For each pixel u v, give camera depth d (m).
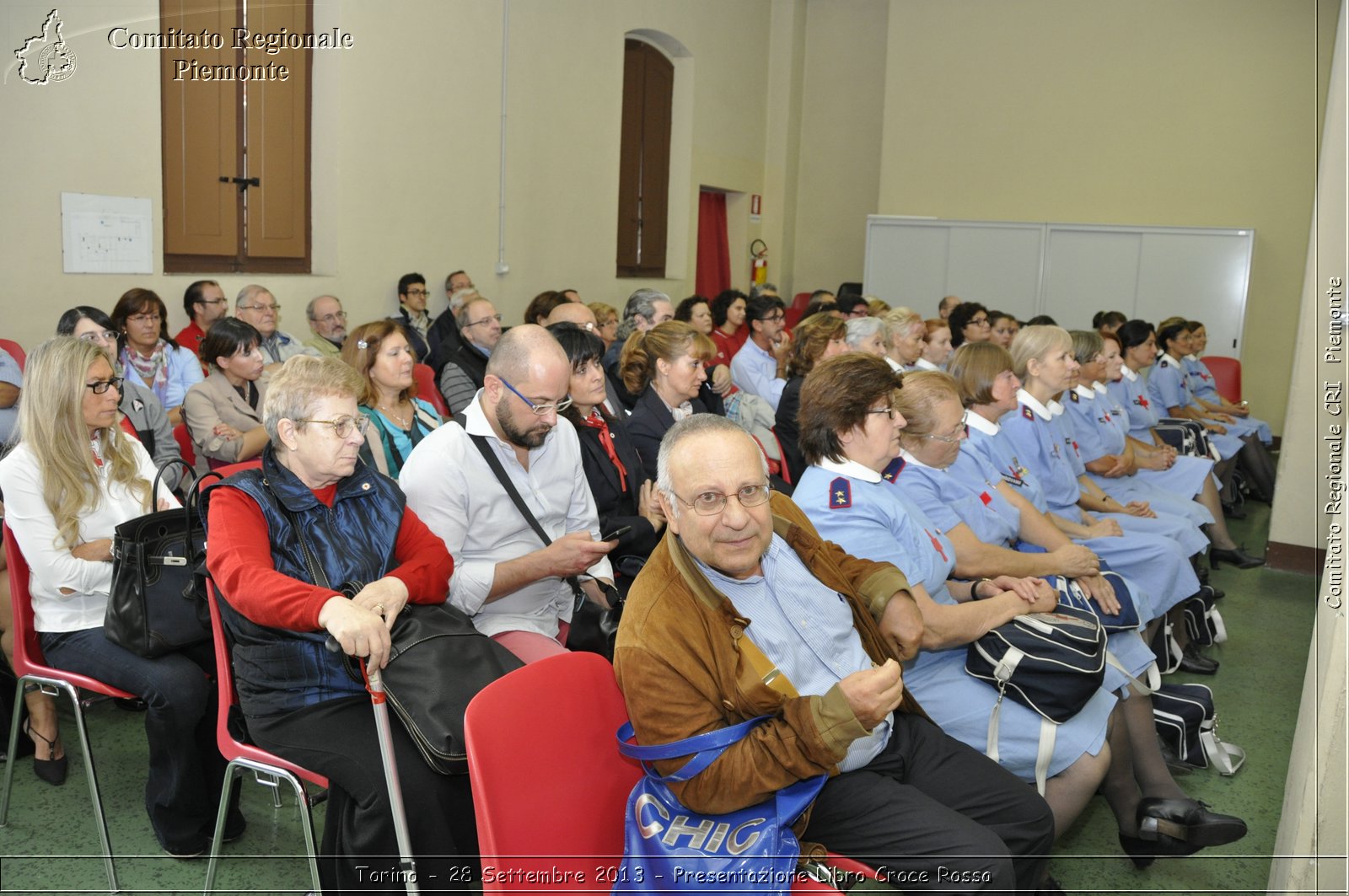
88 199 4.33
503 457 2.38
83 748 2.23
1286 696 3.58
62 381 2.31
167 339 4.35
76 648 2.28
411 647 1.86
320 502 2.00
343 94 5.62
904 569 2.14
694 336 3.34
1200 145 9.03
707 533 1.57
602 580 2.44
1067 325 9.34
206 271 5.14
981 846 1.64
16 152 4.06
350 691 1.94
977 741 2.21
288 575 1.95
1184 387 6.89
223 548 1.88
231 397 3.76
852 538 2.13
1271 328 8.99
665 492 1.61
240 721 2.05
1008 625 2.21
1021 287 9.46
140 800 2.56
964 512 2.63
